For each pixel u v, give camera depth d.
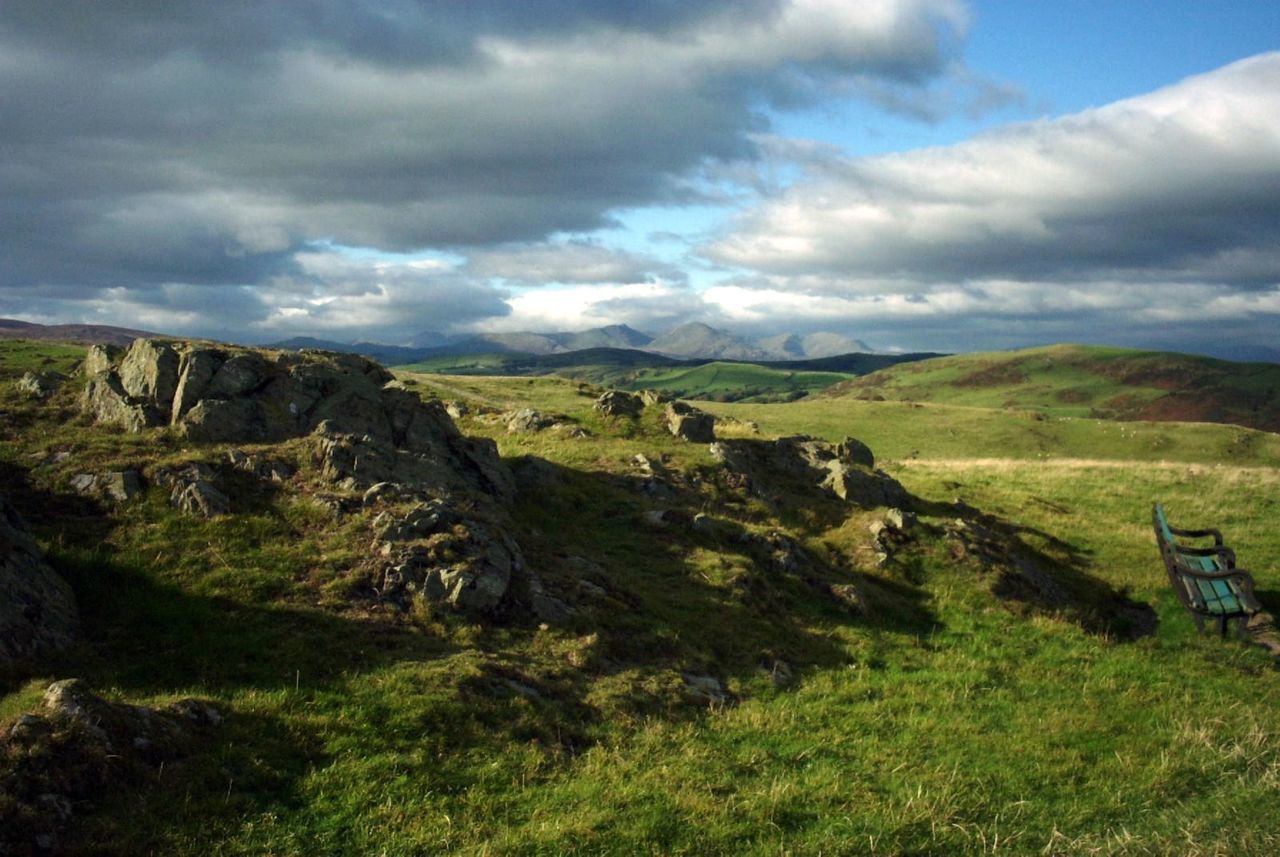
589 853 10.31
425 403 26.33
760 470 35.38
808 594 23.16
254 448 20.92
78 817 9.48
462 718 13.25
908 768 13.84
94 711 10.56
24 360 63.75
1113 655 21.64
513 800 11.48
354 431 23.16
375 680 13.83
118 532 17.09
